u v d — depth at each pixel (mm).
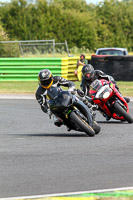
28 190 16797
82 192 16344
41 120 38719
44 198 15727
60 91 27828
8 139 29234
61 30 195250
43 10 198375
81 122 27625
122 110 33250
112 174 18922
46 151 24406
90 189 16734
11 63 75062
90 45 198750
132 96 54781
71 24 196000
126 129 32094
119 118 34656
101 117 40156
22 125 36062
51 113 28922
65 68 73562
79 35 195750
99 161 21484
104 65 71812
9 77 75312
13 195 16203
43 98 28953
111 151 23906
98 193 16172
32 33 192250
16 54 102375
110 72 71500
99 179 18141
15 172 19672
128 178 18219
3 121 38469
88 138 28359
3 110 45375
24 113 43156
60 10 198250
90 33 198000
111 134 29891
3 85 70312
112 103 33250
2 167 20750
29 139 28938
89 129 27984
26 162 21703
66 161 21656
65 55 127438
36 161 21859
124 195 15883
